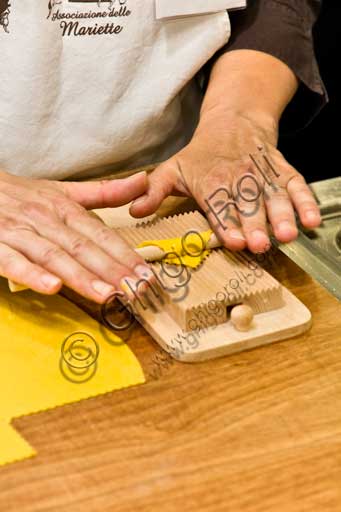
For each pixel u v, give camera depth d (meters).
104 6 0.86
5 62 0.85
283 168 0.84
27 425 0.61
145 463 0.58
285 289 0.76
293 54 0.97
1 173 0.82
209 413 0.63
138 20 0.88
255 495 0.56
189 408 0.63
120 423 0.62
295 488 0.56
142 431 0.61
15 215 0.75
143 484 0.56
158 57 0.92
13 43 0.84
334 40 1.45
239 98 0.92
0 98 0.87
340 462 0.59
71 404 0.63
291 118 1.08
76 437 0.60
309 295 0.77
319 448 0.60
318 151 1.56
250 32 0.97
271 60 0.97
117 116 0.93
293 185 0.82
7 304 0.74
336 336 0.72
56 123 0.91
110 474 0.57
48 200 0.77
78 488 0.56
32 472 0.57
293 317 0.72
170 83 0.93
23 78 0.86
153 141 1.00
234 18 0.97
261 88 0.94
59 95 0.89
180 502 0.55
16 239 0.72
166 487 0.56
